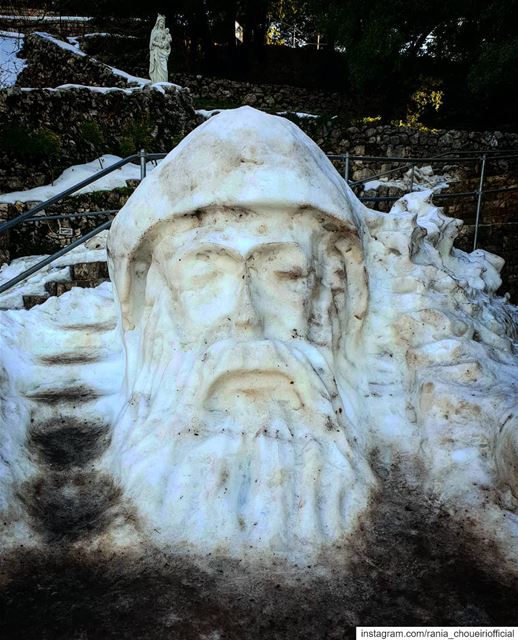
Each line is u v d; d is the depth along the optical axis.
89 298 3.70
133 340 2.77
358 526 2.12
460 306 3.04
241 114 2.56
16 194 9.45
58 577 1.95
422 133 12.72
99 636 1.74
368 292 2.70
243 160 2.41
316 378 2.34
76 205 8.97
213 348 2.32
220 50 17.73
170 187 2.51
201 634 1.75
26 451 2.46
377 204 10.86
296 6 17.03
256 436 2.25
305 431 2.30
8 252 8.47
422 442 2.46
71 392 2.99
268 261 2.44
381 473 2.38
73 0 15.92
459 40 14.41
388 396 2.65
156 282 2.63
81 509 2.24
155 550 2.03
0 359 2.92
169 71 16.62
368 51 13.62
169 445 2.27
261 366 2.27
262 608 1.83
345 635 1.76
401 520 2.19
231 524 2.06
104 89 11.36
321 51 17.34
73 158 10.77
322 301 2.54
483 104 15.24
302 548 2.02
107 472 2.39
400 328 2.81
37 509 2.20
